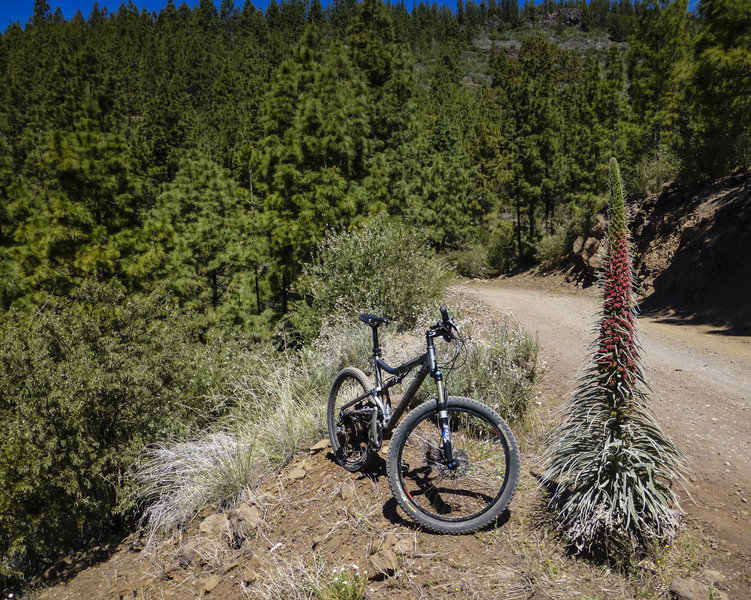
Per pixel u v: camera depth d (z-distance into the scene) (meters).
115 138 18.78
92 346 6.55
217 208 25.09
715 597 2.62
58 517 5.84
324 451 4.72
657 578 2.86
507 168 52.91
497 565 3.04
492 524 3.42
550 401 5.67
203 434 6.40
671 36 26.81
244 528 3.81
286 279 20.56
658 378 7.29
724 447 4.69
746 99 13.05
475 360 5.66
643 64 28.08
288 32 157.75
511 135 49.75
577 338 10.02
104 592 4.08
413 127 28.48
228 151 57.56
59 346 6.46
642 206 19.25
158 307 7.62
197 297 21.06
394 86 27.77
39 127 42.69
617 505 3.15
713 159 16.55
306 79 21.78
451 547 3.21
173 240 19.45
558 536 3.27
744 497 3.72
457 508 3.53
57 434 5.65
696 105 13.96
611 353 3.16
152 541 4.65
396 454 3.41
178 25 160.88
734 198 14.59
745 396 6.20
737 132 16.23
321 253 12.59
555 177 39.12
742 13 11.62
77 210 16.92
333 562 3.23
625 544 3.10
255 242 20.86
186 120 61.28
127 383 6.11
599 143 32.22
